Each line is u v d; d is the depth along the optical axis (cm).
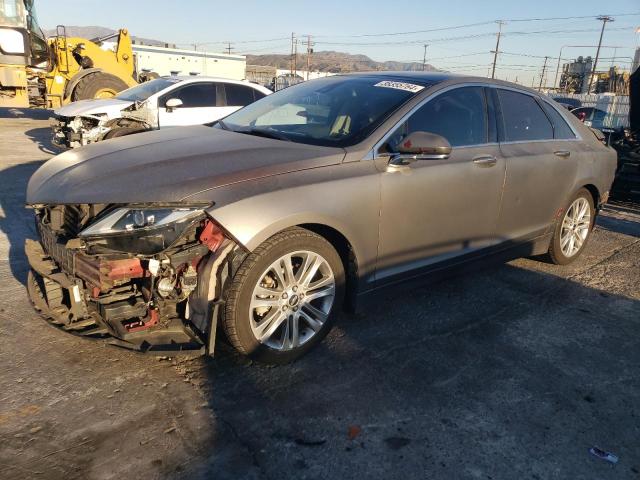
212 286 275
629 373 324
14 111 2062
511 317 392
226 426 256
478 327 373
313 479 227
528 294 437
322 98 392
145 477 222
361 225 318
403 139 331
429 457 243
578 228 508
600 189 512
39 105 1442
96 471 223
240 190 276
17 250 482
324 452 242
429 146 317
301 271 302
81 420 254
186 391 282
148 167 290
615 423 275
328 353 327
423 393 291
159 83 1067
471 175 374
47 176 319
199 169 286
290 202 284
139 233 259
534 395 295
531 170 424
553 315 399
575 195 490
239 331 284
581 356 341
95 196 272
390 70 436
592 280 479
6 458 227
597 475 238
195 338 281
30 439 239
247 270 278
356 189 311
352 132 339
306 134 354
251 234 271
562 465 243
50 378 287
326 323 321
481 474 235
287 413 268
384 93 372
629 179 780
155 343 275
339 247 328
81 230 276
